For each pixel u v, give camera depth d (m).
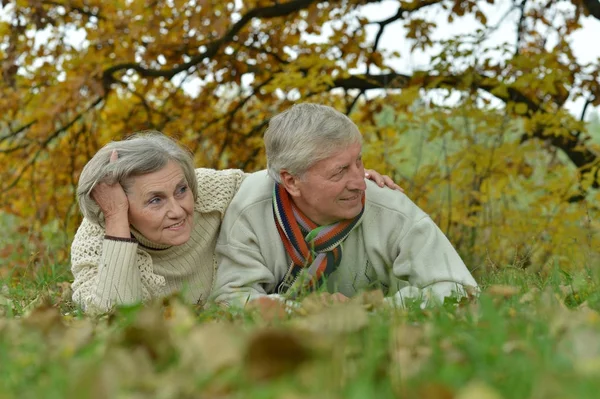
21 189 7.65
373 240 3.44
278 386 1.45
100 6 7.22
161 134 3.62
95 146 7.41
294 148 3.21
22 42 6.94
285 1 7.34
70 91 6.74
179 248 3.55
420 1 7.02
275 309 2.54
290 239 3.41
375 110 7.38
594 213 6.41
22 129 7.38
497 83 6.43
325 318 2.07
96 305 3.27
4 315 3.08
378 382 1.58
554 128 6.39
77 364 1.72
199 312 3.05
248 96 7.59
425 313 2.63
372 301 2.86
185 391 1.52
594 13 6.77
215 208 3.60
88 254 3.48
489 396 1.34
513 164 6.44
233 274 3.48
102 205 3.38
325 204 3.27
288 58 7.49
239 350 1.69
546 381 1.39
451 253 3.43
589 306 2.77
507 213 6.32
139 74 7.14
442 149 6.53
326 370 1.49
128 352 1.81
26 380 1.71
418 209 3.54
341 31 7.27
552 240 6.02
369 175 3.62
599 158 6.20
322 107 3.29
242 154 7.64
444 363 1.69
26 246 6.59
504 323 2.12
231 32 7.03
